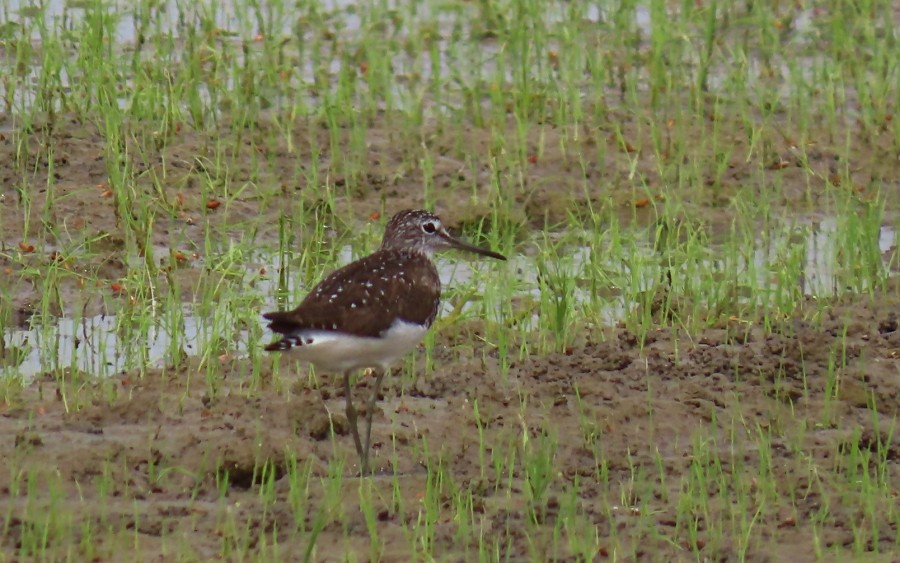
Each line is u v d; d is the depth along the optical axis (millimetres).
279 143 19578
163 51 21672
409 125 20156
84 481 11320
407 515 10898
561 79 22156
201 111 20078
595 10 25188
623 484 11461
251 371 13680
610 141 19844
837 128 20469
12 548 10211
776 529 10711
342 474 11586
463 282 16062
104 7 23266
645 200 18312
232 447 11516
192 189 18203
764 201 17812
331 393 13219
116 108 19125
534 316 15273
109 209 17469
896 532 10609
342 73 20750
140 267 15875
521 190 18453
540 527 10695
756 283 15180
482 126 20281
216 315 14328
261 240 17109
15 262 16000
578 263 16734
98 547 10258
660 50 21516
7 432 12148
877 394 13094
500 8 23734
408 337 12016
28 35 21531
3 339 14125
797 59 23078
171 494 11211
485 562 10102
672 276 15812
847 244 16281
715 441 11961
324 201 17469
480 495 11227
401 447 12203
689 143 19844
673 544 10398
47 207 17078
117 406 12523
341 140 19797
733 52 22234
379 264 12328
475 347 14305
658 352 13984
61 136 19078
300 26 23641
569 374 13570
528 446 11938
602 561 10258
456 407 12953
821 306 15109
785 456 12062
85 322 14867
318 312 11594
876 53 22016
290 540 10453
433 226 13078
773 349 14047
